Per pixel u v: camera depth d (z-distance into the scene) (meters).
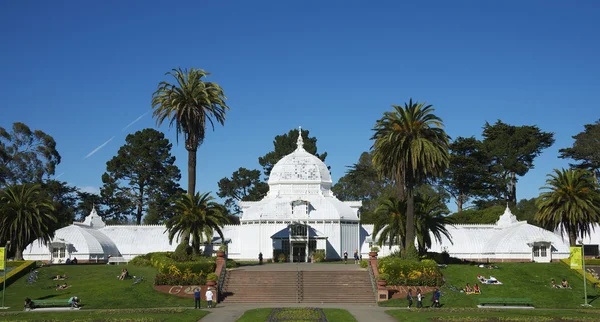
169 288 68.25
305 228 102.12
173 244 111.75
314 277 72.62
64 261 103.31
